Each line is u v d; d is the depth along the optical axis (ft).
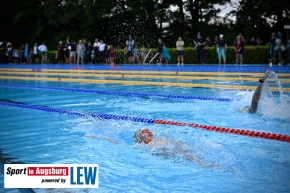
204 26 97.55
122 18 106.63
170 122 19.88
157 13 98.02
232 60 68.49
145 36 101.55
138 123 20.04
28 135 18.06
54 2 111.24
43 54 89.61
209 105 24.91
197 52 67.97
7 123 20.94
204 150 14.62
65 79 45.96
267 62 66.13
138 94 31.22
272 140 16.20
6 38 122.01
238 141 16.12
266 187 11.15
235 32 94.12
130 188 11.40
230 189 11.09
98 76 48.93
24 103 27.91
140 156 14.32
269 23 93.09
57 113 23.62
